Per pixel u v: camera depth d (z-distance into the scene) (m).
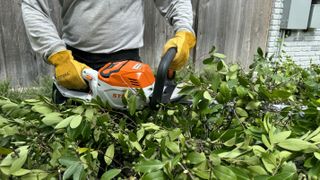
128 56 1.51
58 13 3.12
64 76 1.12
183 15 1.38
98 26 1.40
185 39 1.16
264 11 4.25
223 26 4.00
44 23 1.24
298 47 4.77
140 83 0.91
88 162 0.68
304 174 0.64
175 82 1.08
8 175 0.67
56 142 0.76
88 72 1.05
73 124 0.76
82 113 0.83
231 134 0.73
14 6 3.01
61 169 0.70
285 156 0.64
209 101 0.92
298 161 0.67
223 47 4.11
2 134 0.80
